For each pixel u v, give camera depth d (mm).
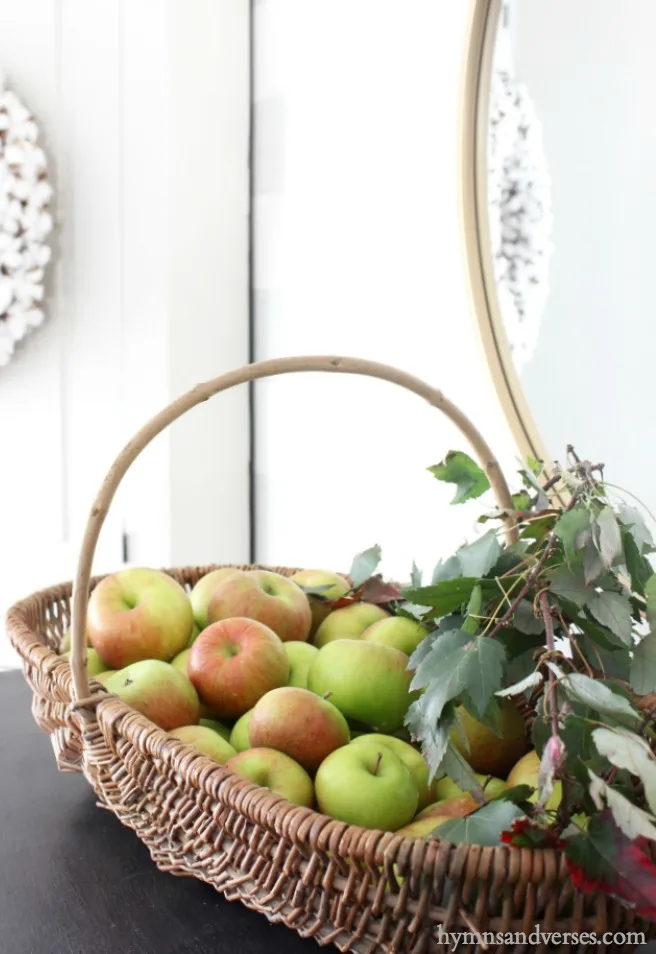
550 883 416
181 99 1510
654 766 405
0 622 1663
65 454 1628
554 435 936
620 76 824
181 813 537
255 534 1675
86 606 604
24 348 1625
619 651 569
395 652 659
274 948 516
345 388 1412
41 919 537
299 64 1482
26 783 728
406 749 607
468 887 425
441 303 1202
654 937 455
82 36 1555
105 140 1560
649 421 811
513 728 623
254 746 610
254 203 1622
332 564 1462
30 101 1583
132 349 1560
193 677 676
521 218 963
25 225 1524
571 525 520
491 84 996
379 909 447
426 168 1218
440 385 1211
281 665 673
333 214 1414
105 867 600
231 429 1628
